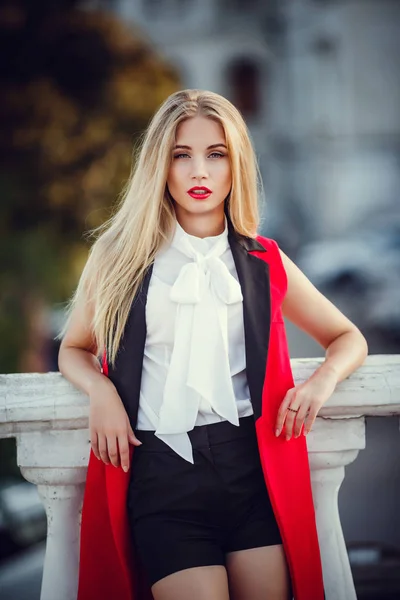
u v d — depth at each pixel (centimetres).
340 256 2786
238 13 5062
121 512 312
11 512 856
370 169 5116
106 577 321
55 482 331
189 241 320
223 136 317
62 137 1800
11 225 1633
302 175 5112
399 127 5081
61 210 1712
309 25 5069
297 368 342
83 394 323
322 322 338
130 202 324
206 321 309
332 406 329
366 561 443
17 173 1733
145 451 308
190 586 293
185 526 302
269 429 310
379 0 5016
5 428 325
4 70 1873
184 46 5103
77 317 334
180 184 317
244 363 314
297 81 5097
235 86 5122
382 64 5081
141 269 316
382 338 2248
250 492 306
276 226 4316
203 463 302
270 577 305
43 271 1519
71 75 1914
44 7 1928
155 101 1986
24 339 1430
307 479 315
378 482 951
